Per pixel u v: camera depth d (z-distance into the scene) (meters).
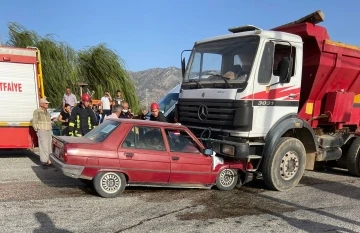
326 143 8.66
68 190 7.02
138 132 6.88
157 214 5.84
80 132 9.55
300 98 8.59
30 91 10.27
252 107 7.03
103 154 6.46
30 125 10.25
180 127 7.25
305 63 8.36
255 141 7.34
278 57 7.48
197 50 8.39
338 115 8.89
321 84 8.52
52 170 8.91
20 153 11.67
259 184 8.38
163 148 6.97
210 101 7.48
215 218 5.78
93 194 6.80
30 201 6.22
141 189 7.38
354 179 9.55
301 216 6.07
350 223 5.81
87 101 9.68
